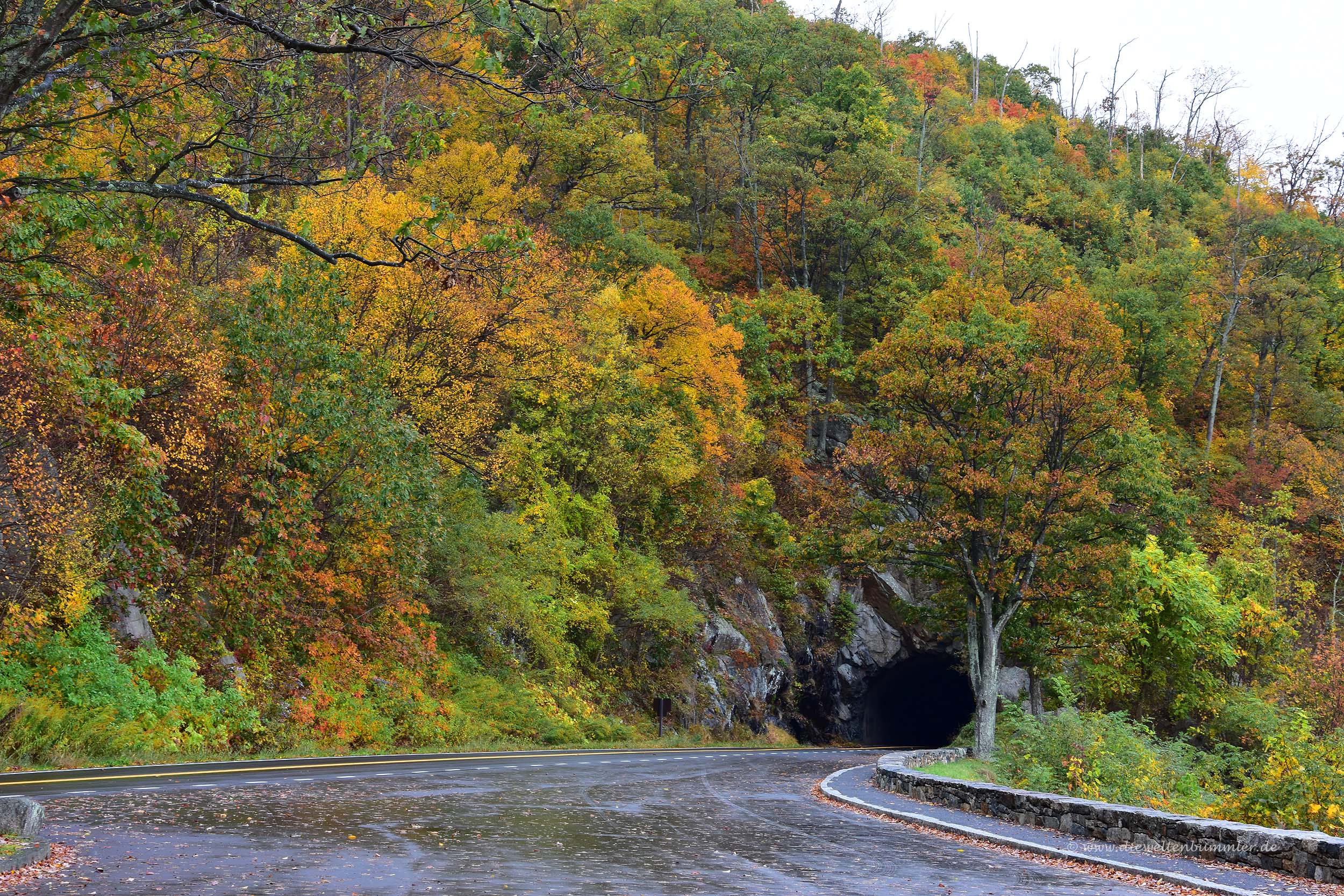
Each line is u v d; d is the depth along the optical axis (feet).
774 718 179.73
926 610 140.87
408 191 139.44
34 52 24.00
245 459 85.71
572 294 126.93
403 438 95.76
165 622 80.18
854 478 131.23
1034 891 31.91
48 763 61.36
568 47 28.76
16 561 68.74
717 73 29.19
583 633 144.36
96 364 68.33
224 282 100.58
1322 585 211.82
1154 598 141.79
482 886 28.35
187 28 27.48
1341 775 71.05
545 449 139.13
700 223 273.54
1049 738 79.92
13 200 28.30
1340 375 303.48
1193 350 282.77
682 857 36.01
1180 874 35.06
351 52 27.91
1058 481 115.55
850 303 252.21
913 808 55.01
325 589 93.15
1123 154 469.57
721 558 182.19
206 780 54.75
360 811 44.29
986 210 316.81
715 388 174.19
